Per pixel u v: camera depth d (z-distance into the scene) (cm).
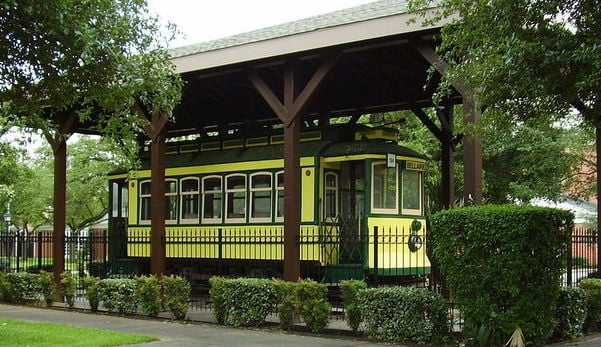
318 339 1112
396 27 1112
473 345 977
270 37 1273
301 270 1527
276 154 1599
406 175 1551
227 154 1730
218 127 2006
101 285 1520
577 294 1094
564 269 1002
